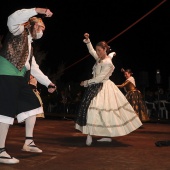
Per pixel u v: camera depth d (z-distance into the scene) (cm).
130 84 831
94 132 457
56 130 665
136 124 481
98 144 475
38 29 375
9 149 416
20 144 461
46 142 486
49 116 1354
